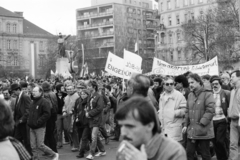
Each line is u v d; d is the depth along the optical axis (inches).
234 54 2556.6
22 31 4411.9
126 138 125.1
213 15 2470.5
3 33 4271.7
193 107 314.5
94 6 4532.5
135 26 4480.8
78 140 505.7
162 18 3902.6
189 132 314.8
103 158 444.1
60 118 529.7
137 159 117.7
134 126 121.8
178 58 3737.7
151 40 4566.9
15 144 172.1
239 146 485.7
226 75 505.7
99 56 3644.2
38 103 390.6
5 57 4274.1
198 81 315.6
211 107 307.6
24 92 433.4
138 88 257.4
